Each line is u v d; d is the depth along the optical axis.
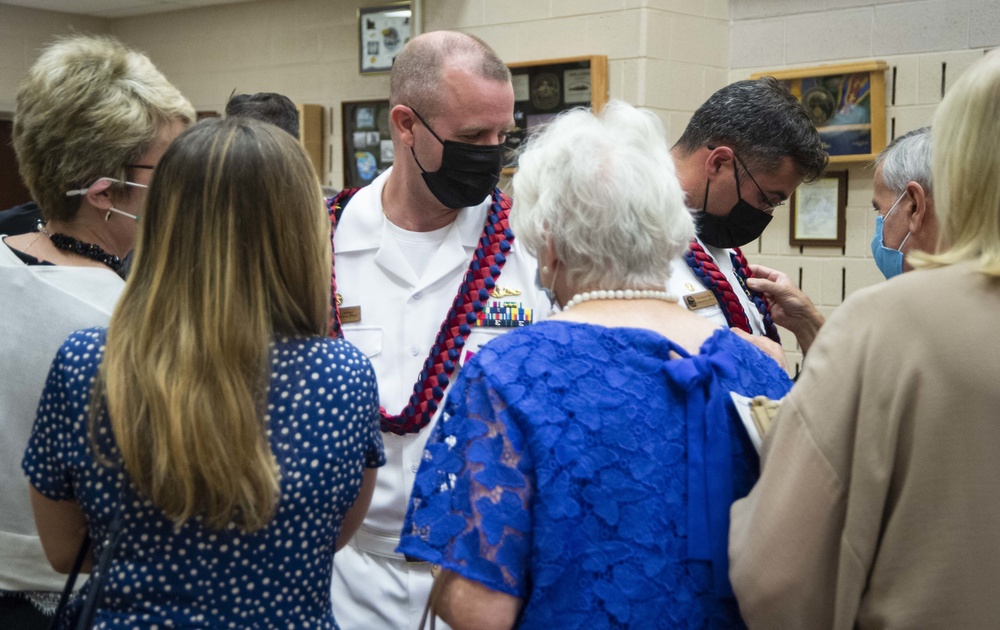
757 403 1.23
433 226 1.97
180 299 1.16
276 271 1.21
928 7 3.46
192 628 1.16
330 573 1.28
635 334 1.21
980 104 1.03
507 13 4.21
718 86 3.99
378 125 5.07
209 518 1.15
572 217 1.24
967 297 1.02
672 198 1.26
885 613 1.04
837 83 3.66
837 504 1.06
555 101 4.04
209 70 5.79
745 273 2.08
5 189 6.11
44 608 1.53
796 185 1.97
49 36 6.00
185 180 1.19
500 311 1.92
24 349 1.48
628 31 3.82
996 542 0.99
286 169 1.21
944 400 1.00
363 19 4.93
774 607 1.08
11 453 1.49
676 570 1.15
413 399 1.87
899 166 1.96
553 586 1.12
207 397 1.13
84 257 1.58
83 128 1.51
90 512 1.19
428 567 1.89
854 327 1.08
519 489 1.14
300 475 1.19
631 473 1.15
